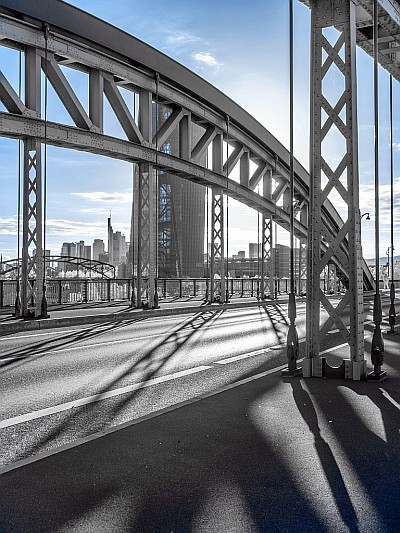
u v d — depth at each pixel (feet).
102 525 11.87
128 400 25.84
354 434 18.49
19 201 67.15
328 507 12.72
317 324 29.27
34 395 26.86
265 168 123.65
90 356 39.65
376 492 13.58
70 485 14.14
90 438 18.28
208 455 16.44
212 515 12.32
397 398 23.89
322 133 29.73
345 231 28.76
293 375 29.30
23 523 11.99
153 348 44.42
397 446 17.21
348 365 28.48
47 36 63.67
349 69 29.01
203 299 122.62
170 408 22.29
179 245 533.55
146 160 82.17
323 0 29.73
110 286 106.52
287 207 146.82
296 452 16.65
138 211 86.48
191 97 91.35
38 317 65.51
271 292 132.57
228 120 101.45
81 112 69.21
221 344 47.78
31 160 65.62
